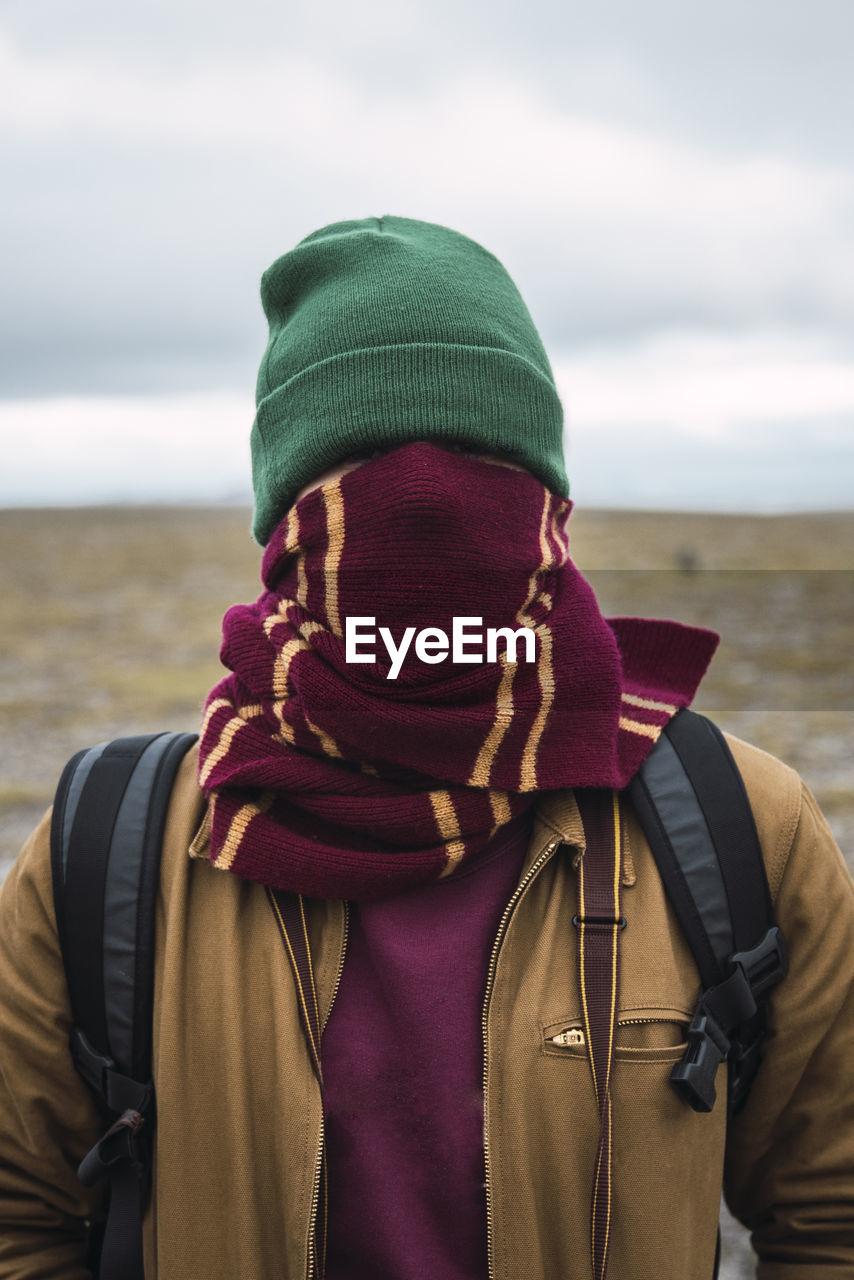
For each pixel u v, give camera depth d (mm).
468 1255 1559
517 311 1832
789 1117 1733
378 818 1595
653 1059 1574
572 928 1651
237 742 1696
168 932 1651
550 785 1616
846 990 1692
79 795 1748
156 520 89188
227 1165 1589
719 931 1639
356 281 1766
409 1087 1583
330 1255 1575
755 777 1750
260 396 1873
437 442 1719
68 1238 1794
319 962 1640
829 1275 1679
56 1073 1703
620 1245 1554
